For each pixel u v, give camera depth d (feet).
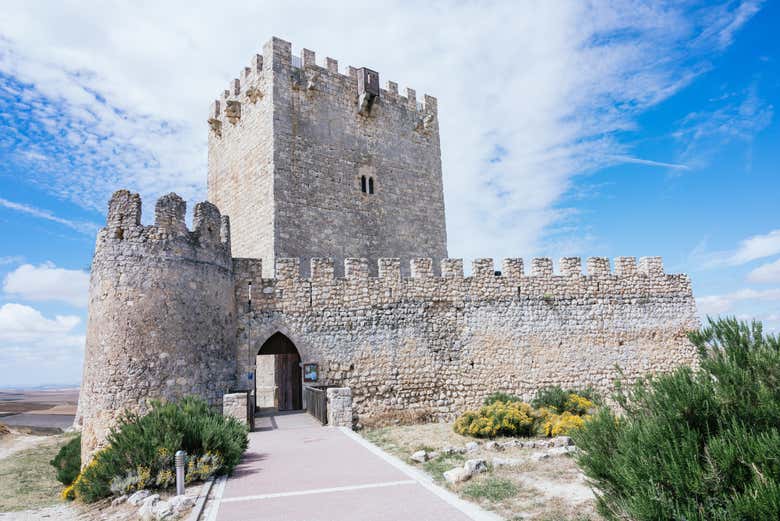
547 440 59.98
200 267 70.74
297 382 94.02
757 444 24.97
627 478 27.02
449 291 88.99
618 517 27.53
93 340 65.16
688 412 28.73
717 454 25.66
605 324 95.55
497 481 40.63
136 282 65.05
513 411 66.49
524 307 92.02
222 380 71.46
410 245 118.21
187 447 46.85
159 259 66.69
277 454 51.90
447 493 37.73
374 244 112.16
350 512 33.40
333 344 81.46
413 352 85.10
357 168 112.47
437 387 85.35
